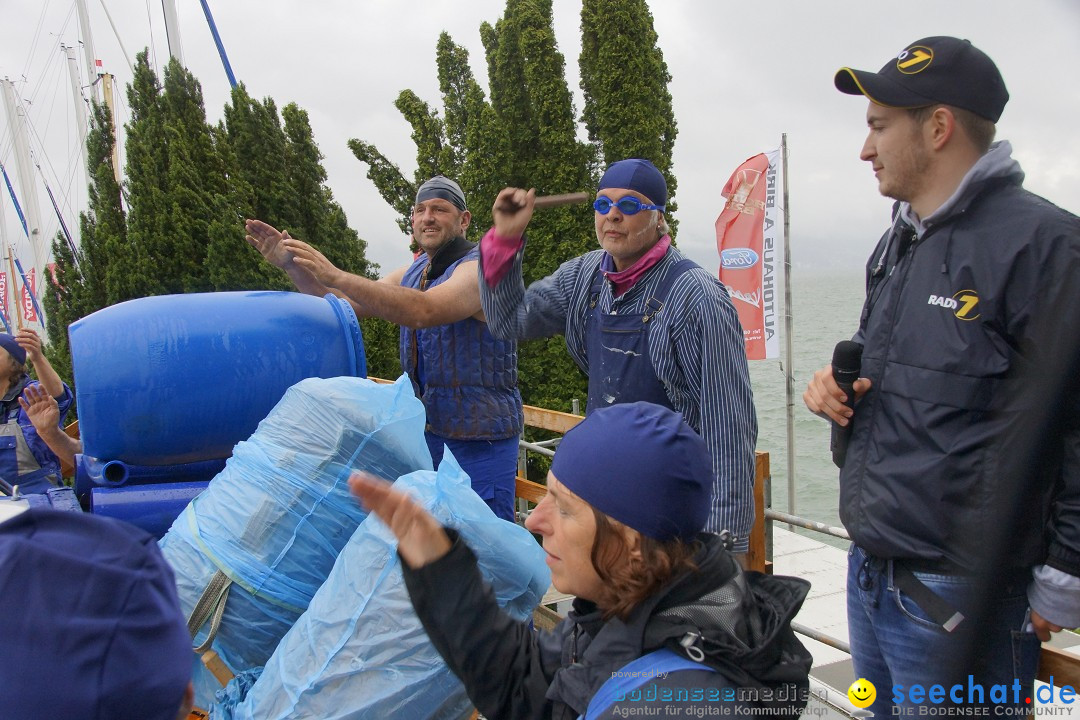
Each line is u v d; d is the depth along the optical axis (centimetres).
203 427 331
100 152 1205
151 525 326
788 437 966
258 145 1134
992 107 199
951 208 196
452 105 1301
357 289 339
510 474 394
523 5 1166
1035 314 179
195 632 254
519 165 1198
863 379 211
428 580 169
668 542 149
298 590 261
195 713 255
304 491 263
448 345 375
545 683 170
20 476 464
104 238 1162
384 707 229
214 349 329
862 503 208
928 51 202
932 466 193
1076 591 176
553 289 313
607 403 290
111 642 100
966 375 189
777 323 945
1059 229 180
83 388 322
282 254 369
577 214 1179
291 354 339
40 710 97
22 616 100
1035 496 180
